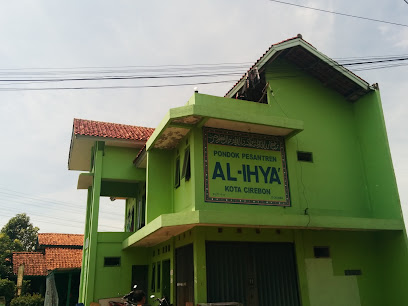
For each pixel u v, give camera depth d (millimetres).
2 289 22406
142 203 16484
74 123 16547
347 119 14188
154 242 13430
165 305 10359
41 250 30875
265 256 11133
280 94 13078
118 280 14336
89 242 14836
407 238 12008
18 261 25578
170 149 13195
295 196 11758
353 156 13727
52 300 19484
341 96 14430
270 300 10703
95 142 16016
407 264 11742
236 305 9492
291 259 11500
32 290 25516
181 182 11805
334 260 12055
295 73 13711
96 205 14938
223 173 10953
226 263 10477
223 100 11750
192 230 10516
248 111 12234
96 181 15227
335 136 13656
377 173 13180
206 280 9961
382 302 12234
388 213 12594
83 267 16734
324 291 11492
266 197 11297
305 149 12828
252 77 12594
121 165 15891
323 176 12844
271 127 11398
